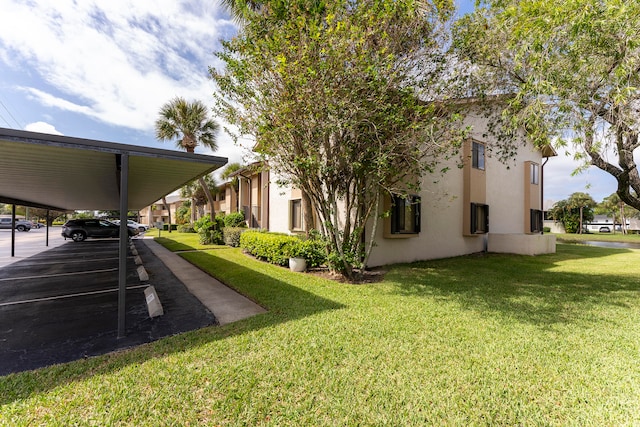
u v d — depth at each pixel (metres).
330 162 6.82
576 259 11.61
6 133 3.25
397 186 8.72
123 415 2.48
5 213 52.62
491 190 13.62
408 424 2.44
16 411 2.50
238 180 21.91
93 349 3.68
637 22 3.97
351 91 5.80
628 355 3.55
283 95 5.95
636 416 2.52
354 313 5.00
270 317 4.79
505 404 2.67
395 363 3.35
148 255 12.25
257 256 11.21
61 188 8.49
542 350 3.67
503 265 9.99
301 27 5.50
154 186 8.21
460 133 6.34
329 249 7.84
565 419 2.50
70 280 7.70
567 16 4.27
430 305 5.46
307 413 2.55
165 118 18.28
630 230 39.16
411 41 6.48
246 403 2.66
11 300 5.86
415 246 10.71
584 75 4.82
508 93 7.03
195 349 3.65
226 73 6.42
